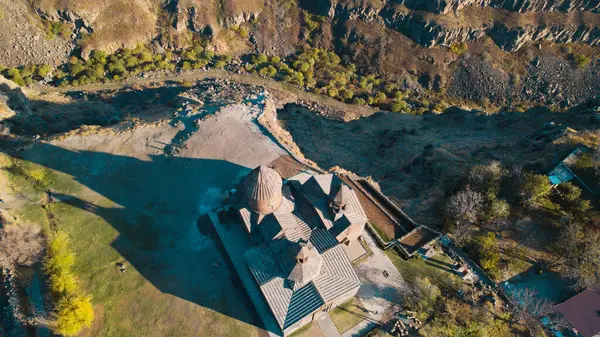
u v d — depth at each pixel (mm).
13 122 71938
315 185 50406
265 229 49094
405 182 71625
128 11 117812
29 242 52344
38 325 45812
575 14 136000
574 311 47719
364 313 48906
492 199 58000
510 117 96250
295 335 46562
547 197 59688
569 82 136000
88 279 51094
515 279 52781
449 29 130875
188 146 66375
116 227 56469
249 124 71312
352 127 104875
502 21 135125
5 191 58625
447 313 48875
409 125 103812
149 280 51438
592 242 51594
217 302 49625
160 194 60594
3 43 109562
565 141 66500
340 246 47906
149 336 46844
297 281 44094
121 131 68375
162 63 116188
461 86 135625
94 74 109000
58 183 60844
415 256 54906
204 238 55625
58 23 113500
